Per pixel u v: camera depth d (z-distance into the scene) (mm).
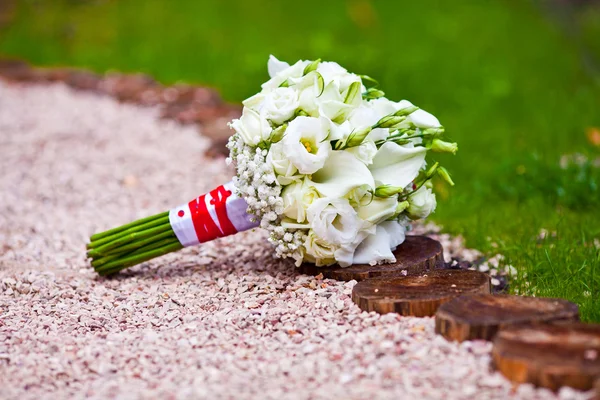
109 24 3848
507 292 1554
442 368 1303
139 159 2172
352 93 1490
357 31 3734
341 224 1492
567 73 3162
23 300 1546
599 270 1562
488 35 3805
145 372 1341
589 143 2150
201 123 2422
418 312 1399
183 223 1581
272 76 1541
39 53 3383
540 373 1264
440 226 1783
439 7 4301
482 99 2643
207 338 1400
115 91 2799
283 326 1423
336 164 1480
